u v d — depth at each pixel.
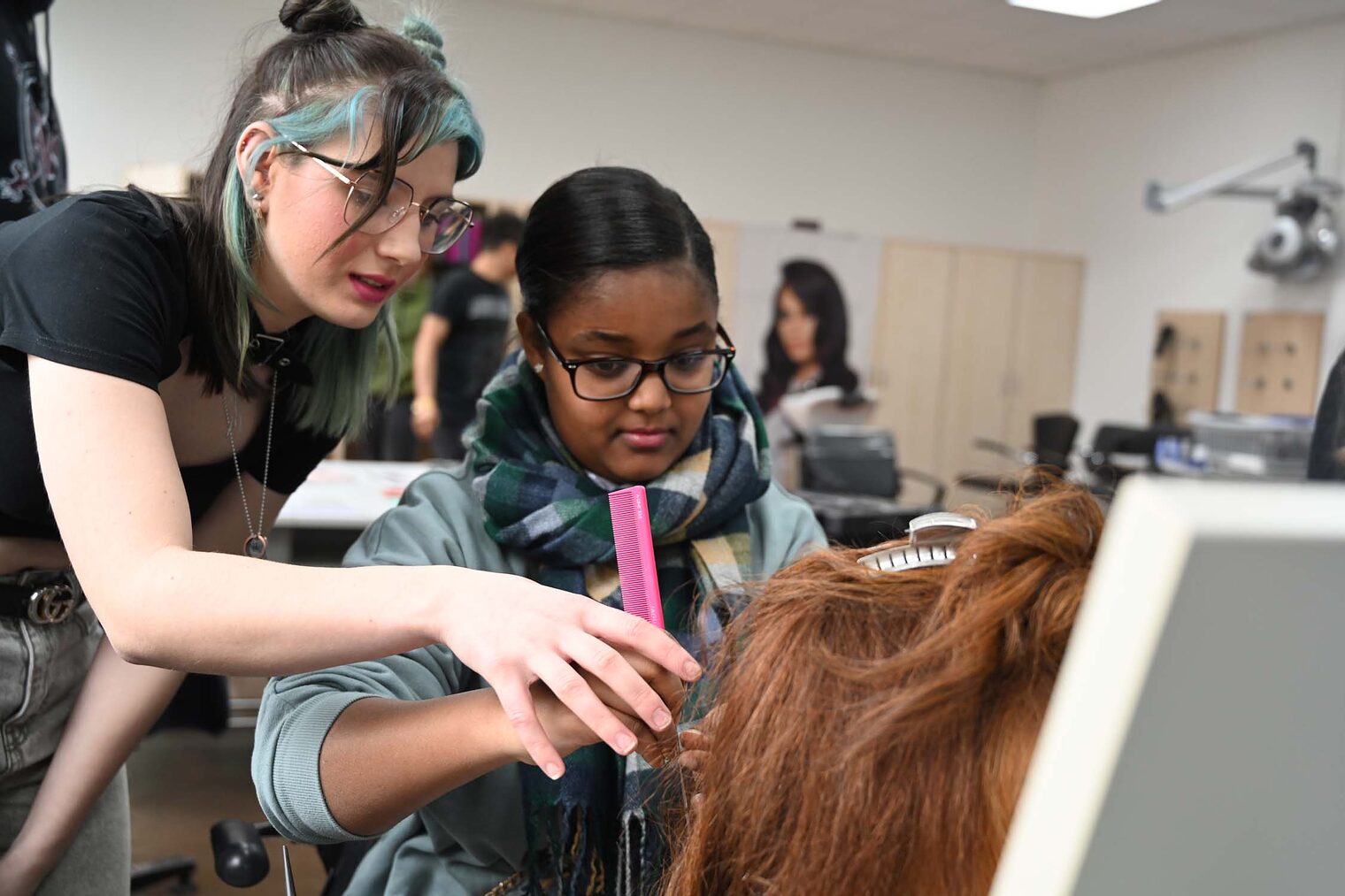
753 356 6.75
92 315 0.86
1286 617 0.27
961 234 7.91
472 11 6.60
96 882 1.23
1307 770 0.29
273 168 0.89
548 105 6.82
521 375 1.12
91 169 5.95
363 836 0.82
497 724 0.74
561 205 1.01
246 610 0.73
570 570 1.05
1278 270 5.95
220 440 1.13
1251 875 0.30
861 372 6.98
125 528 0.81
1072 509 0.56
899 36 6.98
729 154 7.26
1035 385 7.53
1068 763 0.27
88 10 5.86
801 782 0.52
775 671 0.55
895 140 7.65
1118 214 7.35
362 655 0.72
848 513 2.95
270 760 0.84
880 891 0.48
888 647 0.53
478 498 1.08
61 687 1.17
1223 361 6.61
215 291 0.98
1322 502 0.26
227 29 6.02
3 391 0.93
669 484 1.06
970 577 0.53
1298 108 6.19
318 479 3.38
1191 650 0.26
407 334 4.97
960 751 0.47
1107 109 7.44
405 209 0.91
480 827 0.97
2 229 0.97
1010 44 7.02
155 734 3.46
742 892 0.54
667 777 0.75
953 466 7.35
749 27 6.99
